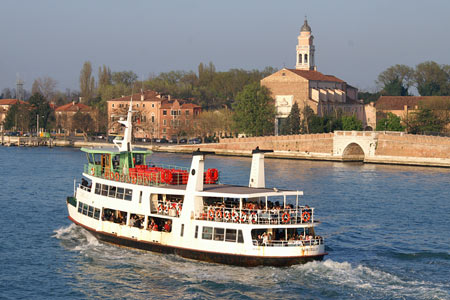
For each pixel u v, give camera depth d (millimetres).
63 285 48781
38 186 101750
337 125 183500
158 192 52812
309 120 188125
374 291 46562
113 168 60094
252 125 191125
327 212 78688
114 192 56625
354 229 68500
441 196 93562
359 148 159000
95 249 56406
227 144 177000
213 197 52719
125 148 59688
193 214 50938
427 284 48406
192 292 46281
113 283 48656
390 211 80188
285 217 49594
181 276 48906
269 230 49844
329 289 46625
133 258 53531
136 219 54906
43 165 138875
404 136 147000
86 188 61281
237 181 108375
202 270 49812
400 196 93188
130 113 59844
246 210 50781
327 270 49750
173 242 52062
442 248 60344
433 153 142250
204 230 50344
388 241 62938
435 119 187125
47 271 51875
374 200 89000
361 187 103000
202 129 197250
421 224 72188
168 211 52875
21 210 78438
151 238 53375
